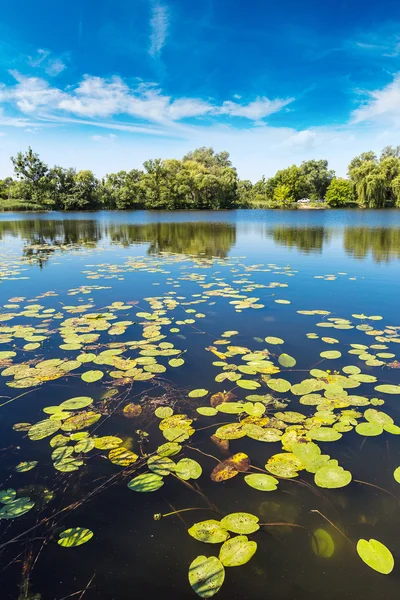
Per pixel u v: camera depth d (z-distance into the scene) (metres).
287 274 6.55
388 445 1.86
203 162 50.72
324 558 1.26
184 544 1.31
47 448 1.84
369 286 5.54
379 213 32.69
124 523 1.40
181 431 1.96
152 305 4.42
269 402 2.24
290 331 3.52
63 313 4.08
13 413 2.14
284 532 1.36
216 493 1.55
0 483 1.61
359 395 2.32
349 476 1.62
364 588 1.16
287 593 1.14
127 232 16.58
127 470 1.68
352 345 3.16
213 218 28.34
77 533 1.36
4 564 1.25
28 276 6.37
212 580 1.18
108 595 1.15
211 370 2.68
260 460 1.74
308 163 53.22
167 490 1.56
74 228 18.84
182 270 6.99
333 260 8.34
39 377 2.56
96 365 2.77
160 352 3.00
